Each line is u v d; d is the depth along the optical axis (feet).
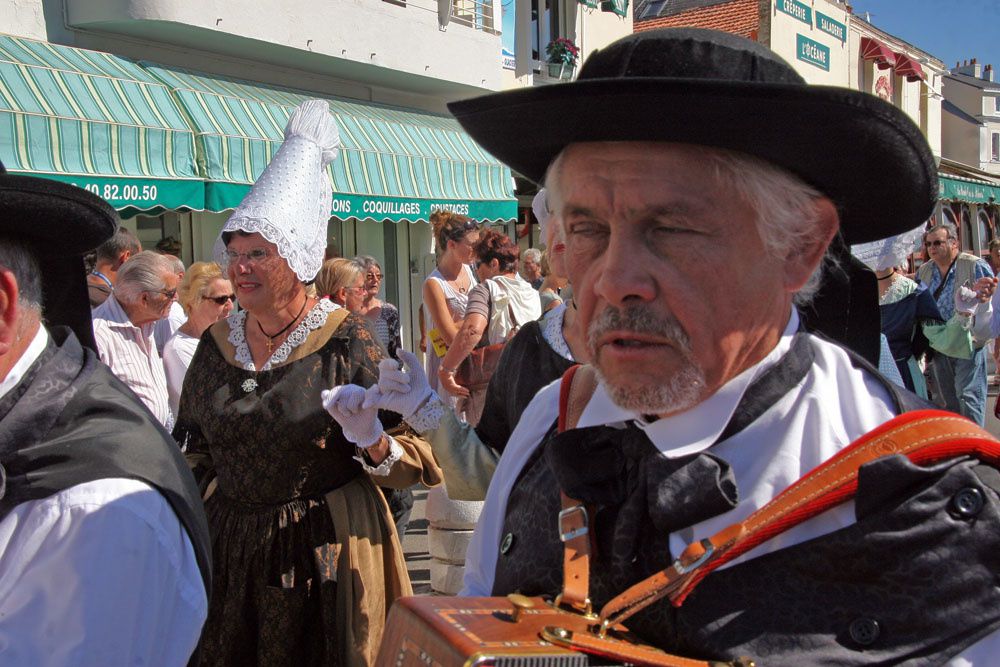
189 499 4.71
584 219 3.40
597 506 3.58
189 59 27.89
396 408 7.06
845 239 4.04
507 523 4.16
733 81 2.92
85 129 21.54
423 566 16.39
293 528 8.27
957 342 13.84
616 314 3.26
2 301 4.36
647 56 3.38
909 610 3.01
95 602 4.05
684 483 3.36
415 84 35.40
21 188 4.21
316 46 29.17
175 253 26.71
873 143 3.20
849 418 3.48
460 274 19.47
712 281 3.22
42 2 23.88
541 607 3.33
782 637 3.07
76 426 4.47
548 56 42.65
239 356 8.61
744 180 3.20
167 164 23.61
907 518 3.06
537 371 6.79
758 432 3.43
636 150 3.20
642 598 3.22
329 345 8.48
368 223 35.35
